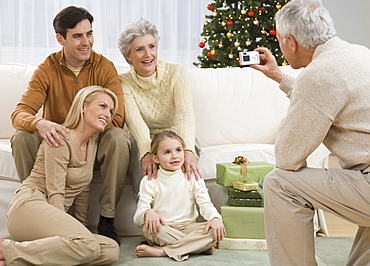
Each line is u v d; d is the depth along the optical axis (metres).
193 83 3.48
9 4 5.66
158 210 2.73
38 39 5.77
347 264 2.21
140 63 2.89
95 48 5.91
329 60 1.92
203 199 2.73
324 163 3.25
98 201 2.97
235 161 2.97
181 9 6.16
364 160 1.90
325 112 1.87
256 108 3.48
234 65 4.61
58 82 2.91
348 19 6.72
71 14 2.79
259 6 4.70
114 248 2.45
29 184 2.59
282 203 1.97
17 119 2.75
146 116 3.00
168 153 2.74
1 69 3.48
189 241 2.60
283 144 1.95
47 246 2.26
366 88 1.88
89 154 2.71
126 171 2.80
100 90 2.70
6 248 2.23
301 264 1.97
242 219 2.74
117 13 5.95
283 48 2.11
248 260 2.53
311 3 2.04
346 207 1.94
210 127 3.42
